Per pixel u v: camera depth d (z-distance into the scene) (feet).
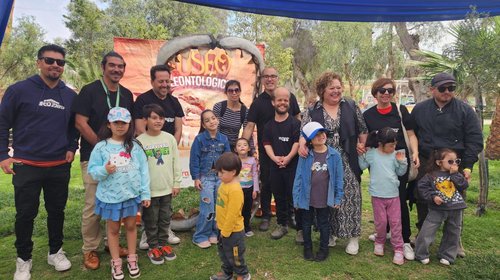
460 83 15.56
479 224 15.67
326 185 12.08
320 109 12.78
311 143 12.27
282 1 14.42
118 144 11.03
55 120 11.14
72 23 60.59
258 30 66.33
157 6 61.00
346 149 12.34
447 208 11.58
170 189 12.53
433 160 11.96
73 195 22.33
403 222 12.84
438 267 11.89
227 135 15.17
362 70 71.31
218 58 17.29
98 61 60.13
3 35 10.55
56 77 10.92
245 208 14.29
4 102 10.61
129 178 10.89
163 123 12.08
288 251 13.19
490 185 23.31
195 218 15.16
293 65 85.15
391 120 12.48
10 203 21.20
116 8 63.00
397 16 15.89
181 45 15.66
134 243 11.47
